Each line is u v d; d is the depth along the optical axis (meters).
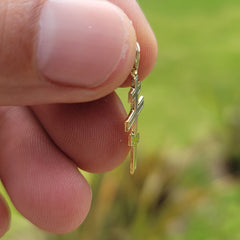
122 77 0.08
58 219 0.11
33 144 0.11
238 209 0.24
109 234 0.20
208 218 0.24
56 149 0.11
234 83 0.46
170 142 0.32
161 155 0.25
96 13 0.08
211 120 0.37
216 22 0.68
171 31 0.65
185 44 0.60
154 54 0.10
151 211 0.23
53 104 0.11
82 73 0.08
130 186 0.22
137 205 0.21
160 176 0.24
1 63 0.08
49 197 0.11
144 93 0.45
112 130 0.10
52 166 0.11
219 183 0.28
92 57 0.08
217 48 0.58
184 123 0.38
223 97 0.41
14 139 0.11
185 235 0.23
